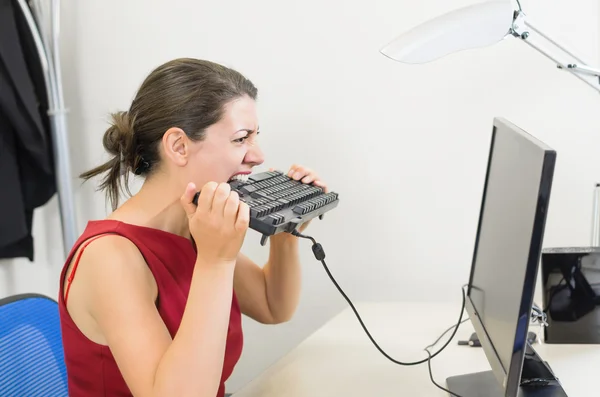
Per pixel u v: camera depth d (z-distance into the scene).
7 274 2.06
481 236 1.19
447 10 1.64
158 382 0.88
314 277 1.83
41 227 2.08
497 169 1.11
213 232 0.91
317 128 1.76
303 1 1.70
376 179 1.75
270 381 1.19
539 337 1.36
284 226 0.97
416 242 1.76
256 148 1.07
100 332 0.99
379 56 1.69
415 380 1.18
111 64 1.86
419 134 1.70
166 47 1.82
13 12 1.77
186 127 0.99
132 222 1.04
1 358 1.05
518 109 1.64
